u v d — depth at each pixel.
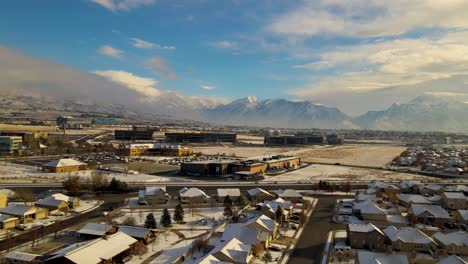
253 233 83.75
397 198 131.12
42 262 70.56
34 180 161.12
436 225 104.62
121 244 78.19
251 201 130.75
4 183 152.12
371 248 84.50
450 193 129.50
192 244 82.94
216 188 154.12
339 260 77.38
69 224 98.38
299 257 79.31
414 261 77.44
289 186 161.62
